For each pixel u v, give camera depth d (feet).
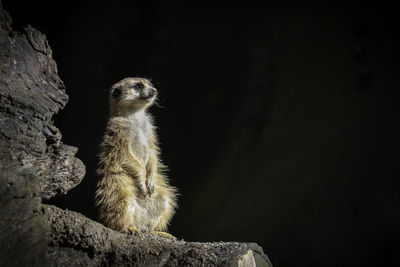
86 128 73.46
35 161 12.72
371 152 42.01
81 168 14.40
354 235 37.65
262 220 43.39
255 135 55.98
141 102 18.38
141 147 18.20
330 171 43.27
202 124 63.87
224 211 48.19
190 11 75.51
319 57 53.67
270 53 59.72
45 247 11.91
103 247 13.23
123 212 15.92
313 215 40.70
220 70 67.15
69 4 82.12
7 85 12.96
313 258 37.96
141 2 80.94
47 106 13.75
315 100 50.65
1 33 13.80
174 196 18.49
